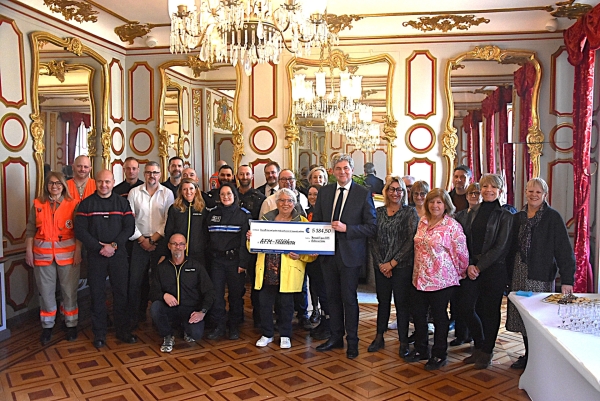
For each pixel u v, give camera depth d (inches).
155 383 130.8
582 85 207.5
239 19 134.1
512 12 213.3
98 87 239.0
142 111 257.6
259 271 157.2
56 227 163.2
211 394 124.2
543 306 119.8
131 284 167.9
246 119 250.4
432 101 237.6
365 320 188.4
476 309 151.6
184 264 158.4
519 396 123.6
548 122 231.8
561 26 224.1
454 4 204.5
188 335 161.8
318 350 153.9
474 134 257.0
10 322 182.7
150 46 249.9
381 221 148.7
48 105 212.2
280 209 156.6
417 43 237.1
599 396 85.4
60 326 182.5
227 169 182.2
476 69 246.7
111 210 158.6
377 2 202.7
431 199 136.9
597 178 204.4
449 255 137.6
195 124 286.0
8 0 181.2
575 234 209.8
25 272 191.6
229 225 161.6
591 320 107.5
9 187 182.9
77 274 168.4
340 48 242.1
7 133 182.1
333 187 152.1
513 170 238.7
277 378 133.9
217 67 256.8
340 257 146.9
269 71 247.8
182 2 138.3
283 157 248.4
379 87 244.2
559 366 103.5
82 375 136.2
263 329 159.6
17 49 186.7
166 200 174.4
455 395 123.9
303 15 137.9
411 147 240.2
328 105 246.1
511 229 135.3
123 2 201.6
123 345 160.6
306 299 177.8
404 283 146.0
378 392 125.5
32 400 121.1
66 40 210.1
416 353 147.9
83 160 181.9
